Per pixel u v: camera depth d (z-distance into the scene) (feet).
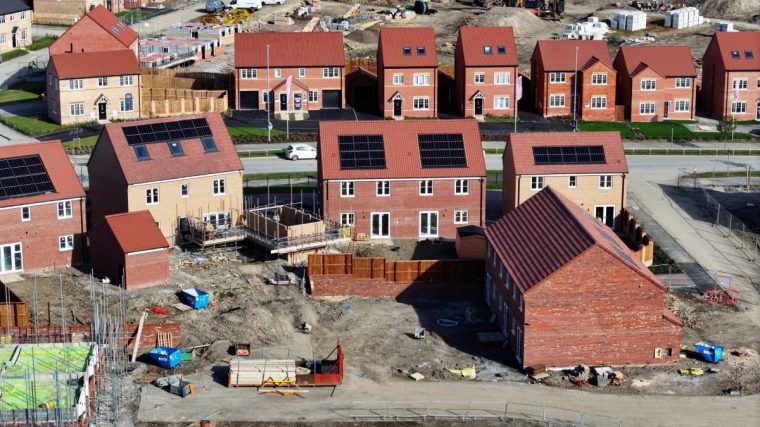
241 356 323.37
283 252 384.06
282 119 558.56
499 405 303.07
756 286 378.12
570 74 570.87
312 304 358.23
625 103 577.84
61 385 283.18
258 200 442.50
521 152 419.33
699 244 411.75
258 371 309.83
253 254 393.09
